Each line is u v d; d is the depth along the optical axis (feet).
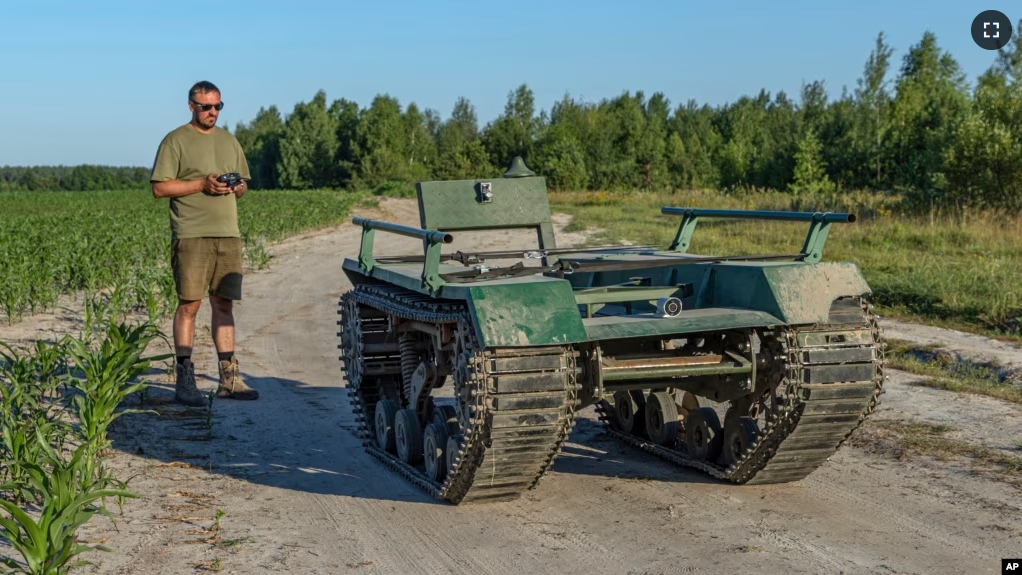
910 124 139.13
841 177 140.67
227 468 21.47
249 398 28.96
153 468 21.15
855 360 17.62
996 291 43.93
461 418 17.57
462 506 18.75
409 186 220.23
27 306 48.98
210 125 27.63
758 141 221.66
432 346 20.93
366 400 24.67
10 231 73.51
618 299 18.26
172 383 30.94
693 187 222.48
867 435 23.65
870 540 16.51
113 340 19.97
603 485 20.16
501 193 24.63
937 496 18.99
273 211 116.67
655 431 22.97
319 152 287.69
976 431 23.91
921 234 65.82
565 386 16.72
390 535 17.01
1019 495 18.99
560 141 221.05
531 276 19.30
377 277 22.25
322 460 22.36
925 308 43.45
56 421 19.45
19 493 18.03
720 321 16.98
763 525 17.35
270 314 47.70
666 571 15.12
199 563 15.40
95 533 16.74
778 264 18.38
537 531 17.19
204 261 27.86
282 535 16.93
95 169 399.24
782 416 17.83
